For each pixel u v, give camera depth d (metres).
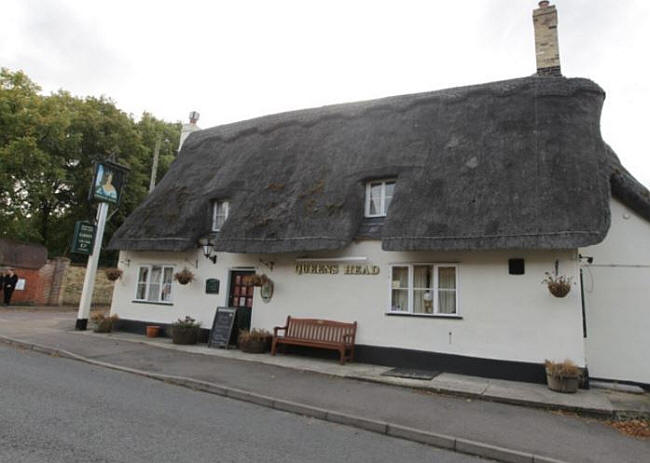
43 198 26.22
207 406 6.99
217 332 12.66
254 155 14.92
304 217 11.81
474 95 12.41
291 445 5.41
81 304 14.81
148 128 31.86
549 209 9.09
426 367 10.09
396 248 10.06
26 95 24.52
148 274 15.01
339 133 13.81
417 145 11.97
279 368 9.98
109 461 4.40
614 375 9.70
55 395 6.79
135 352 11.19
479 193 10.08
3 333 12.87
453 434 6.03
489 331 9.64
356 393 8.00
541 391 8.32
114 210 25.91
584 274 10.27
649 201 9.91
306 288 11.96
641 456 5.55
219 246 12.55
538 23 12.97
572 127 10.35
